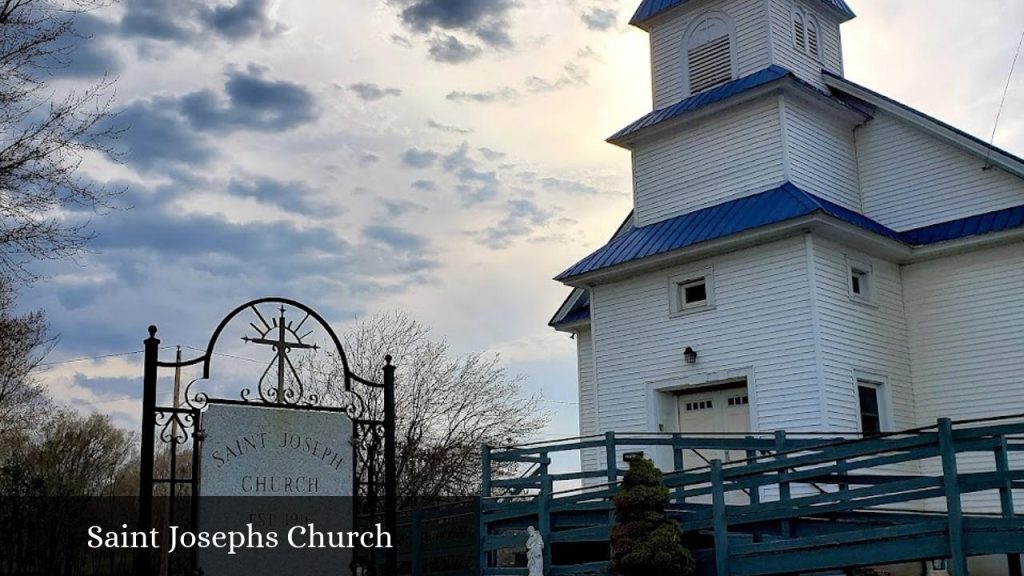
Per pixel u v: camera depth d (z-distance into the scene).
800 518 14.92
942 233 21.11
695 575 14.84
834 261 20.16
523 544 17.73
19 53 13.45
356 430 11.73
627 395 22.28
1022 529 11.40
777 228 19.69
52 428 42.47
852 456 13.30
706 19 24.56
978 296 20.56
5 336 27.95
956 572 11.82
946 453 12.26
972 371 20.41
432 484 31.50
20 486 26.27
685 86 24.70
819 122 22.55
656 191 23.94
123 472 52.78
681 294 21.86
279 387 11.04
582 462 24.03
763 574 13.69
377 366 33.81
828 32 25.48
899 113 22.41
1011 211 20.36
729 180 22.42
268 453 10.71
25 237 13.53
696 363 21.09
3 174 13.09
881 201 22.70
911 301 21.61
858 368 19.94
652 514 14.70
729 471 14.42
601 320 23.19
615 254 22.75
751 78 22.64
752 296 20.42
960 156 21.45
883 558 12.56
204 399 10.46
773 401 19.69
